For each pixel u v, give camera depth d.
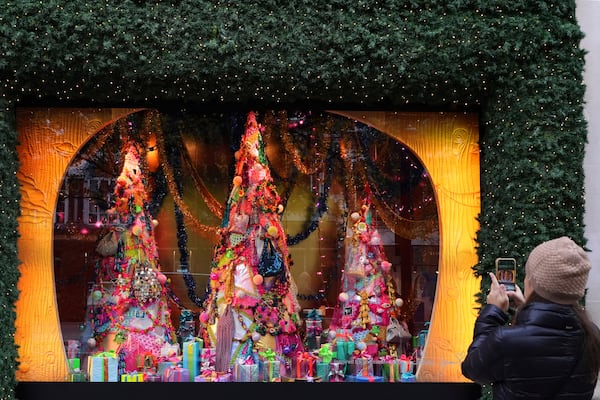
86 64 6.70
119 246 7.34
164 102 7.50
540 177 6.73
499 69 6.93
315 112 7.62
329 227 7.69
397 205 7.62
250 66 6.83
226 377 6.98
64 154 7.39
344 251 7.63
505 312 3.56
